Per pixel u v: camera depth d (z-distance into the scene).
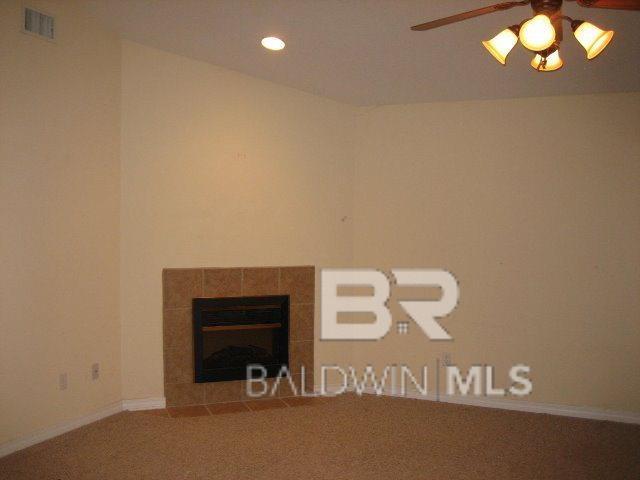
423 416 4.11
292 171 4.54
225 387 4.37
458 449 3.47
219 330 4.36
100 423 3.75
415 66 3.80
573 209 4.16
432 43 3.40
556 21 2.28
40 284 3.36
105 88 3.81
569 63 3.53
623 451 3.47
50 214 3.42
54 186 3.44
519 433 3.77
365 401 4.47
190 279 4.22
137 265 4.05
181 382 4.23
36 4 3.29
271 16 3.19
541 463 3.28
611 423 4.00
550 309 4.23
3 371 3.15
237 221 4.36
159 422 3.84
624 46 3.22
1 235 3.12
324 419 4.01
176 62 4.12
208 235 4.27
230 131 4.32
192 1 3.14
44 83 3.36
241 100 4.34
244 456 3.30
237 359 4.43
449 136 4.50
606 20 2.89
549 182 4.22
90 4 3.39
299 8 3.05
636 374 4.01
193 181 4.21
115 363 3.96
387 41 3.41
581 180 4.13
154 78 4.06
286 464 3.20
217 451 3.37
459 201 4.47
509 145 4.33
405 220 4.62
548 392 4.24
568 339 4.18
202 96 4.21
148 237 4.08
